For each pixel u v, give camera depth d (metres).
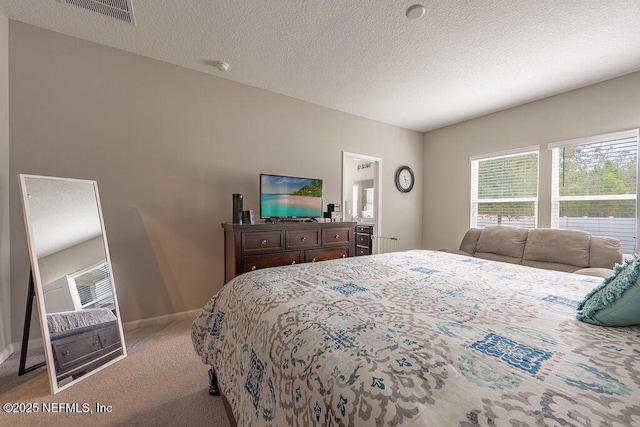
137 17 1.92
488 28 2.00
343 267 1.68
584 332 0.80
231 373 1.09
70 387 1.58
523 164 3.47
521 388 0.54
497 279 1.42
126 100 2.34
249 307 1.11
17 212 1.96
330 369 0.65
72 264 1.82
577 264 2.63
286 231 2.70
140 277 2.41
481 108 3.58
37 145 2.03
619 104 2.68
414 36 2.11
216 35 2.12
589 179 2.92
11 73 1.94
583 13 1.83
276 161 3.16
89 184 2.03
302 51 2.32
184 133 2.61
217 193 2.79
